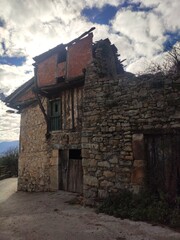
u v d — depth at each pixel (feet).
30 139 35.65
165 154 18.20
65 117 30.17
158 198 17.56
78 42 28.73
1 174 53.21
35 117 35.29
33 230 15.81
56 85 29.53
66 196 26.35
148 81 19.33
